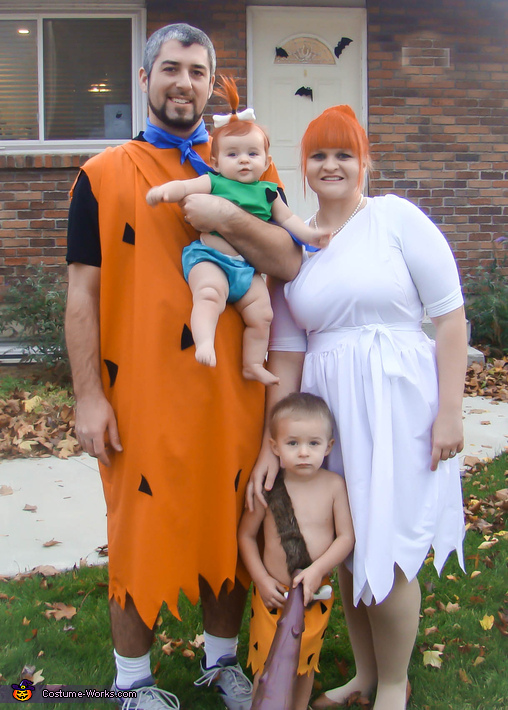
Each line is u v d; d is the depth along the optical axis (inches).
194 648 108.3
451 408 82.0
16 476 176.4
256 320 84.0
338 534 82.7
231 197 81.9
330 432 83.0
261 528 88.7
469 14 281.1
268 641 81.6
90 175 83.2
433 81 282.8
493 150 287.6
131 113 279.0
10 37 275.1
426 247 82.1
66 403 218.8
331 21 284.8
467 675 100.3
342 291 81.8
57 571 128.5
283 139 290.4
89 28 275.1
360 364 81.4
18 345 258.2
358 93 290.0
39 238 274.1
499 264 291.6
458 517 87.3
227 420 83.6
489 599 119.9
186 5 272.4
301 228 83.3
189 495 82.7
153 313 81.1
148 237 82.0
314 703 94.3
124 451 83.1
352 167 82.5
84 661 104.2
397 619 84.5
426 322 249.0
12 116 278.4
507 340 283.4
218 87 276.1
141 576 80.8
